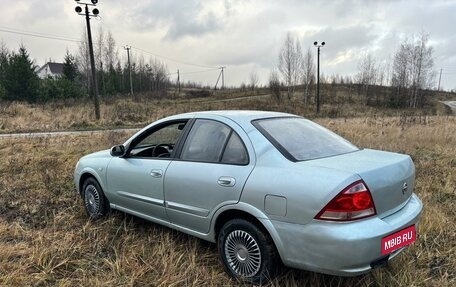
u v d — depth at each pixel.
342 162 3.18
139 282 3.44
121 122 23.77
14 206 5.74
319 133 3.89
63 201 5.89
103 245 4.17
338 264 2.79
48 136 14.52
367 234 2.78
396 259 3.66
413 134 12.96
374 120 21.98
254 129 3.51
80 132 18.08
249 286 3.29
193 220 3.75
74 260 3.82
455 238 4.28
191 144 3.90
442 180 6.82
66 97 40.06
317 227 2.84
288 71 55.62
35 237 4.41
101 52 57.16
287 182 3.03
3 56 45.16
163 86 76.94
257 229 3.21
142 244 4.13
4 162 9.14
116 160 4.70
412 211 3.31
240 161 3.41
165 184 3.96
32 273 3.59
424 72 59.91
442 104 67.25
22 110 24.38
